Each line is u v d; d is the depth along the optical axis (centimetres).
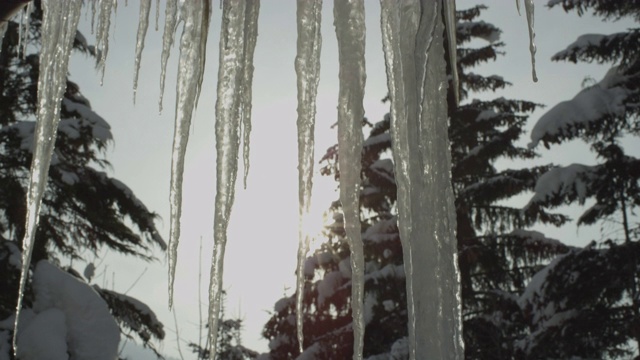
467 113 1598
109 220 1313
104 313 850
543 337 1155
